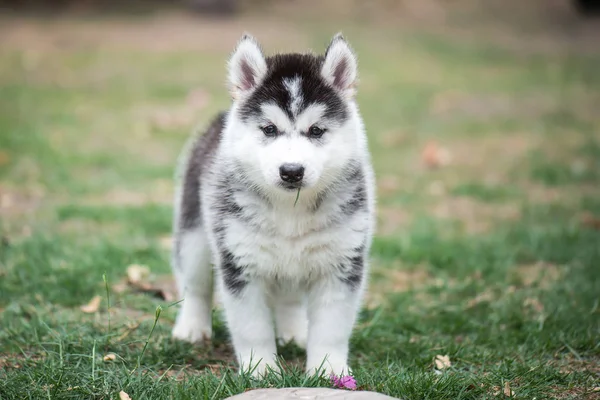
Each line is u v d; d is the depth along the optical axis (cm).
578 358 547
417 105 1619
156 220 885
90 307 620
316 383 466
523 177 1136
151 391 457
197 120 1444
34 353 536
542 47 2319
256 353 499
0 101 1528
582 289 679
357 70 523
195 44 2166
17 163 1110
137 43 2158
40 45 2083
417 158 1250
